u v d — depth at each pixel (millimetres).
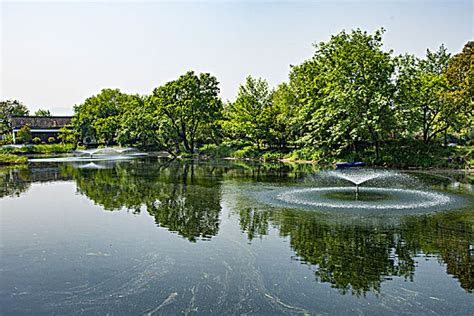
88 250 9477
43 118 85438
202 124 51531
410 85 31656
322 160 36688
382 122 31047
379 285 7258
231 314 6215
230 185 20453
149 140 57125
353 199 15367
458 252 8984
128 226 11773
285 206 14250
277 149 45219
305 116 38844
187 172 28203
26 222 12453
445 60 43312
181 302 6645
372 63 31281
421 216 12422
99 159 44406
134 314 6262
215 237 10430
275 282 7426
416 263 8336
